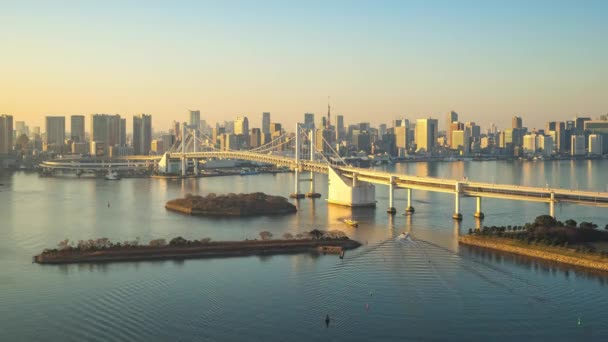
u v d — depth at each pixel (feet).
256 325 374.02
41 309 397.60
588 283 442.50
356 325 373.81
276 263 508.94
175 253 531.50
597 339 353.92
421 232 635.66
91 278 463.42
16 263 506.48
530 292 426.10
